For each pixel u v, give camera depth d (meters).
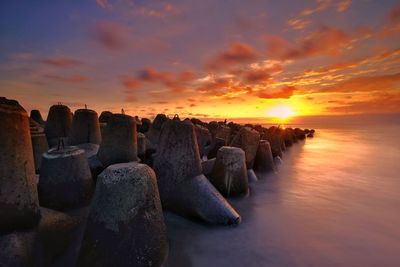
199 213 4.73
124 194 3.00
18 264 2.78
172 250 3.87
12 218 2.99
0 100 3.11
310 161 12.38
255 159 9.32
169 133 5.21
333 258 4.00
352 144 19.52
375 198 6.91
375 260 3.99
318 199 6.70
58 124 8.37
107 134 6.00
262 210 5.74
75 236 3.65
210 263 3.73
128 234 2.97
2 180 2.92
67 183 4.19
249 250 4.09
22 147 3.15
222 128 11.30
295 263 3.83
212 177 6.42
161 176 5.14
